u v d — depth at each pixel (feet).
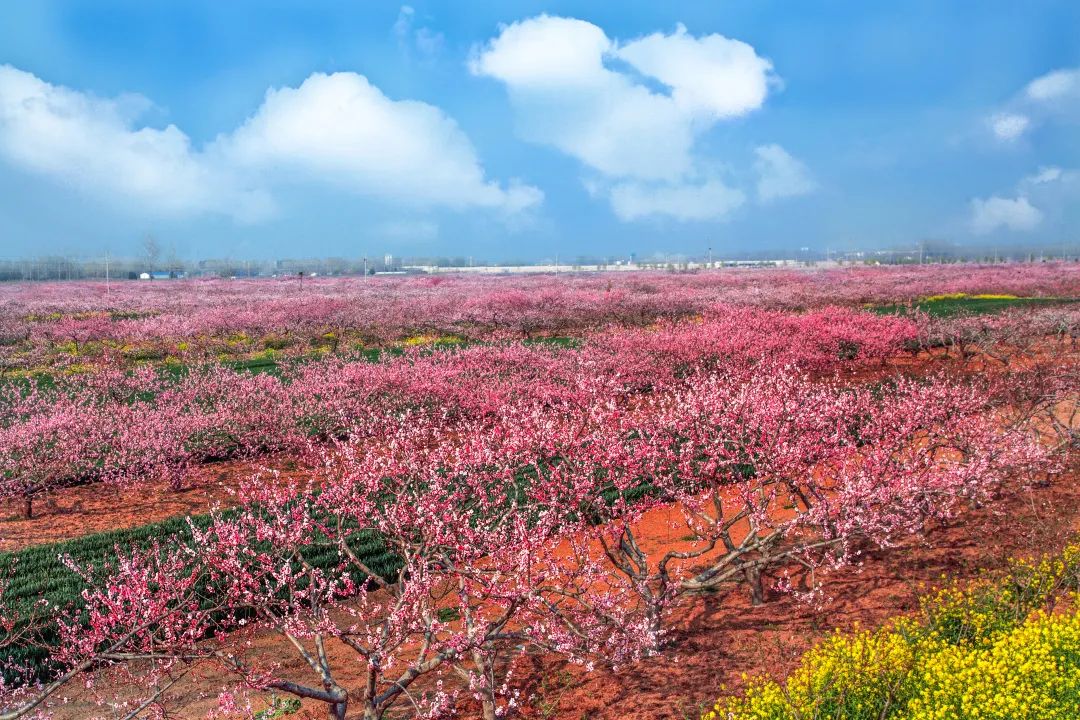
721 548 39.60
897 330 88.12
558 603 30.42
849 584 33.78
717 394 40.27
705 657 28.60
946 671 22.91
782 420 36.11
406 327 134.41
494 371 77.15
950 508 39.91
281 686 22.43
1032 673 22.24
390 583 37.65
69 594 35.63
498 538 27.48
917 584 32.83
